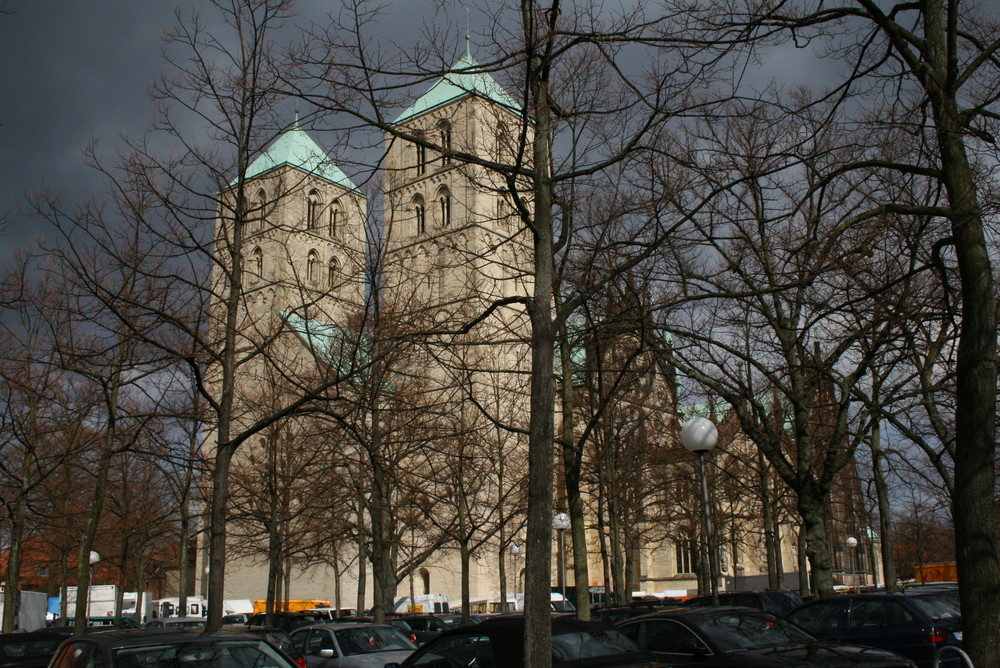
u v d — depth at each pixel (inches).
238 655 409.7
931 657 633.6
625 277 650.2
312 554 1711.4
